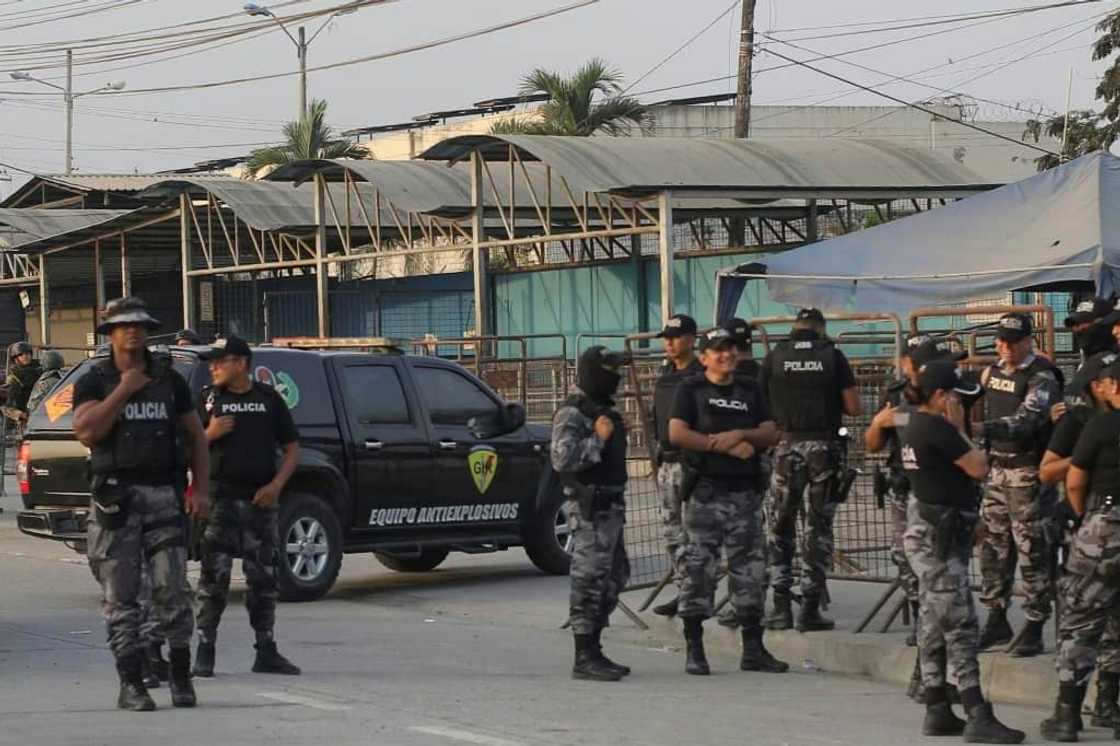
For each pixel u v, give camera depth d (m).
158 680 11.39
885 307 15.89
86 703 10.72
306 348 18.14
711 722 10.07
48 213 51.88
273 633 13.28
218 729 9.78
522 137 34.81
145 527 10.27
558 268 41.22
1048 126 43.78
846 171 34.78
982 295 15.27
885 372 16.16
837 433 12.61
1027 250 15.11
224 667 12.26
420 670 12.18
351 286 47.19
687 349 12.64
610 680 11.69
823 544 12.76
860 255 16.36
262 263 43.22
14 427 34.19
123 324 9.96
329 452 16.38
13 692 11.17
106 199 56.16
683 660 12.76
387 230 45.56
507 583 17.84
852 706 10.71
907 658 11.70
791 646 12.62
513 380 31.67
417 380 17.39
